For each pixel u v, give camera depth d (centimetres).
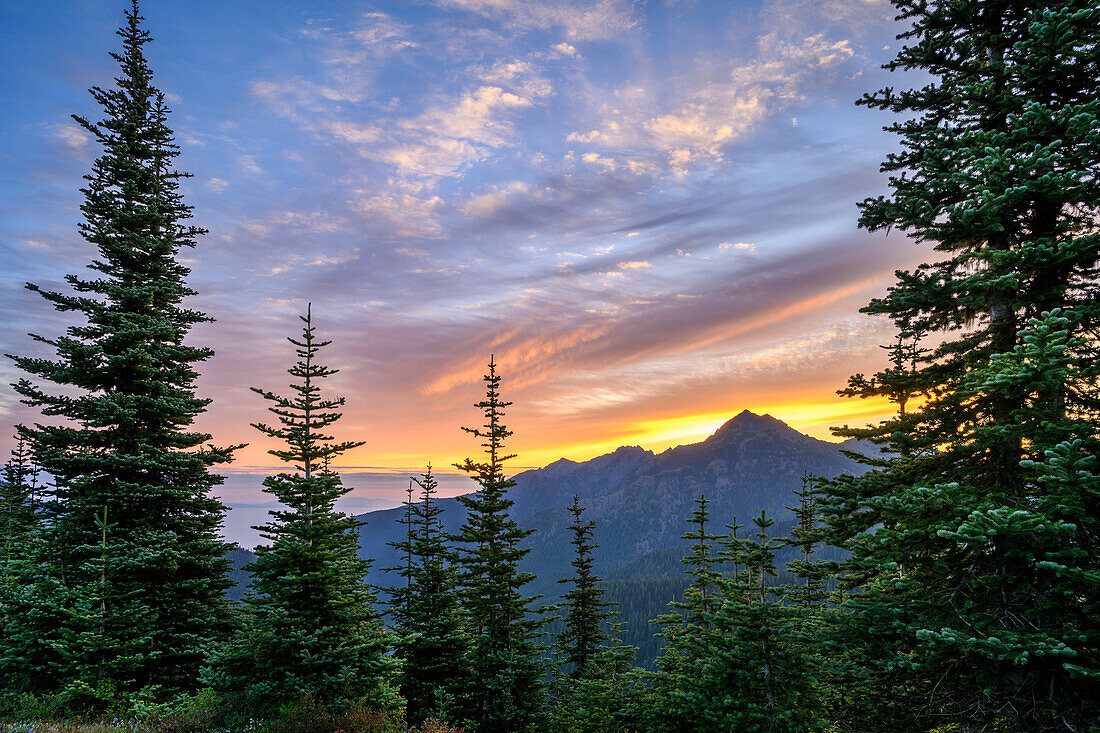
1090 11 867
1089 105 848
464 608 2348
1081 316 854
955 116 1090
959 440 1008
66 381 1830
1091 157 916
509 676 2117
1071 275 986
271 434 1609
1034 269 937
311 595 1567
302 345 1686
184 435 1966
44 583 1548
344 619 1605
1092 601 821
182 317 2138
